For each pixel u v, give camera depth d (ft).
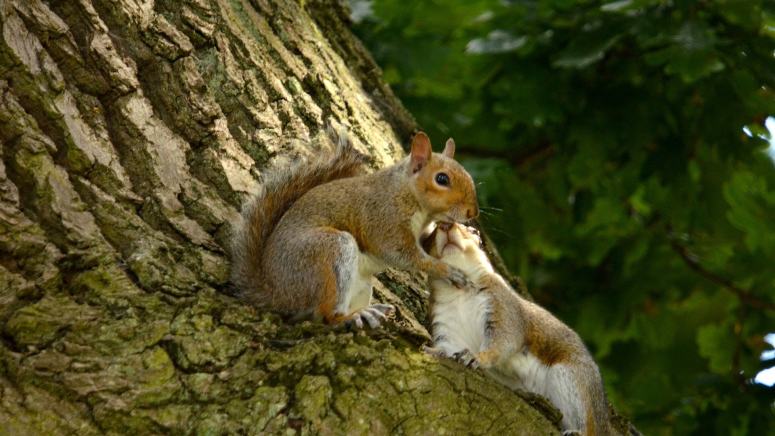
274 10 36.40
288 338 25.63
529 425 25.14
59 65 28.17
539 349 33.19
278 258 29.04
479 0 52.31
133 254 26.22
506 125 52.60
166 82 29.91
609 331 54.29
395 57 50.21
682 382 54.08
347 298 28.73
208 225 28.35
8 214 25.49
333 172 32.63
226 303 26.13
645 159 49.57
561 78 48.80
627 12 45.98
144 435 23.39
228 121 31.19
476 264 33.68
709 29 43.86
